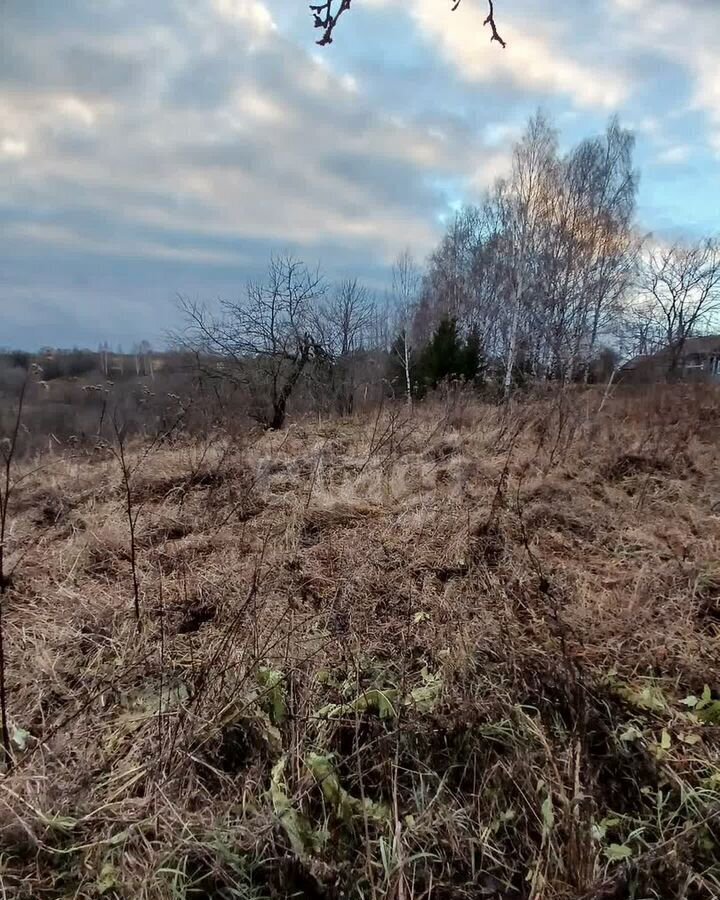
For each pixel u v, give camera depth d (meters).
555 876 1.37
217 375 9.52
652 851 1.40
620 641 2.26
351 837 1.50
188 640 2.39
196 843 1.41
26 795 1.57
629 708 1.89
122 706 2.01
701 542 3.14
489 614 2.45
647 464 4.59
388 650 2.21
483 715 1.80
